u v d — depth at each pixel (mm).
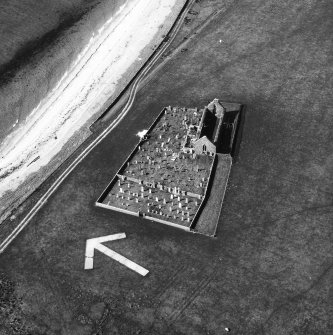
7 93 99625
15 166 82562
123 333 53719
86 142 84188
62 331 54625
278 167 73750
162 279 59094
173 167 75688
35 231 67938
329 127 80812
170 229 65625
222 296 56281
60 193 73938
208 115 82125
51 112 95188
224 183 71562
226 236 63500
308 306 54125
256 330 52438
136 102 92875
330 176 71250
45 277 61062
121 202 70562
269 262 59562
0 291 59844
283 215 65688
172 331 53312
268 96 89938
